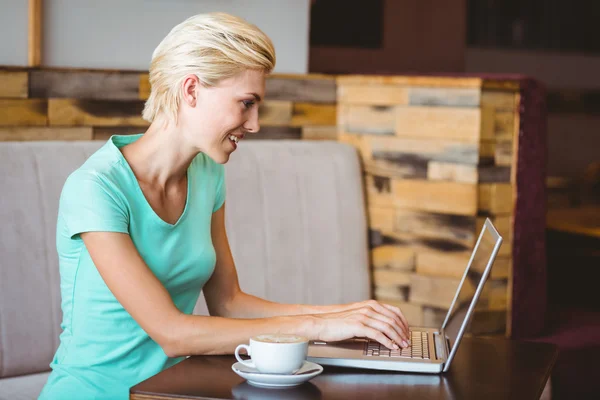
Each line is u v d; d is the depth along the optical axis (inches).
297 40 119.9
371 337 59.0
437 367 56.4
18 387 80.4
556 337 112.5
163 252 63.4
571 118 219.3
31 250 83.1
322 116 119.3
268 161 105.3
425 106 110.4
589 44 220.8
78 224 59.4
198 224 66.8
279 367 50.7
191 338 57.6
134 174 62.8
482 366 58.9
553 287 135.9
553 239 135.3
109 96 98.4
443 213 109.7
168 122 62.8
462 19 170.6
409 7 161.9
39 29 93.6
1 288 81.0
